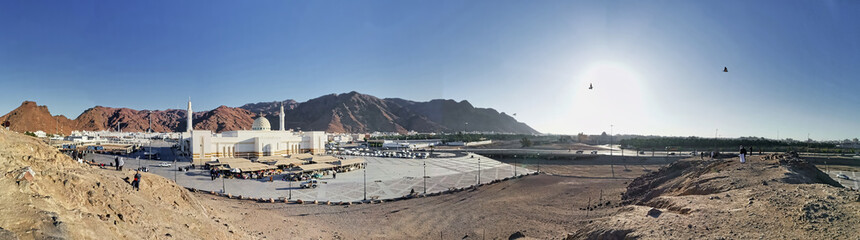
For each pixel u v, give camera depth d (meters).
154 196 36.28
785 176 36.97
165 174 86.75
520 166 124.50
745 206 27.44
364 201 64.62
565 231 45.75
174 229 30.38
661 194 50.31
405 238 45.50
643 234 24.31
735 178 39.00
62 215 19.30
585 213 53.31
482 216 54.44
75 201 23.58
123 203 27.89
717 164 51.50
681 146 177.12
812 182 38.69
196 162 109.88
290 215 54.12
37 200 19.48
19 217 16.89
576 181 86.81
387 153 154.00
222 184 75.94
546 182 85.94
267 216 51.38
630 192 62.06
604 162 135.38
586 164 133.25
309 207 59.88
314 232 46.03
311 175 88.00
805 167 43.56
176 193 39.88
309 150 149.62
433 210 58.62
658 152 159.75
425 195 70.25
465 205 61.75
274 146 132.75
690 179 46.47
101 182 28.77
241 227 43.44
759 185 34.66
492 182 85.50
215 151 120.69
